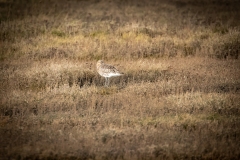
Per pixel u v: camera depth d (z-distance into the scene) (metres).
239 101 41.94
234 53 59.84
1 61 56.81
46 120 38.44
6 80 48.84
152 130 35.34
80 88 47.12
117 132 35.03
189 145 33.09
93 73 51.31
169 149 32.38
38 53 58.62
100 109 41.22
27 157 31.55
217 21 75.38
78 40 63.62
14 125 37.44
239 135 35.16
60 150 32.25
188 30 69.44
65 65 52.34
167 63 54.84
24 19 74.56
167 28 70.50
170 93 45.22
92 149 32.28
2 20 74.88
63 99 42.38
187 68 52.75
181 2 90.50
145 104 41.22
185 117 38.62
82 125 37.22
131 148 32.78
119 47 60.12
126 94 44.06
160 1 90.88
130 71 51.75
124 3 88.62
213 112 39.88
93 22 73.38
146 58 58.09
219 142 33.66
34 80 48.62
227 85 47.28
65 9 82.38
